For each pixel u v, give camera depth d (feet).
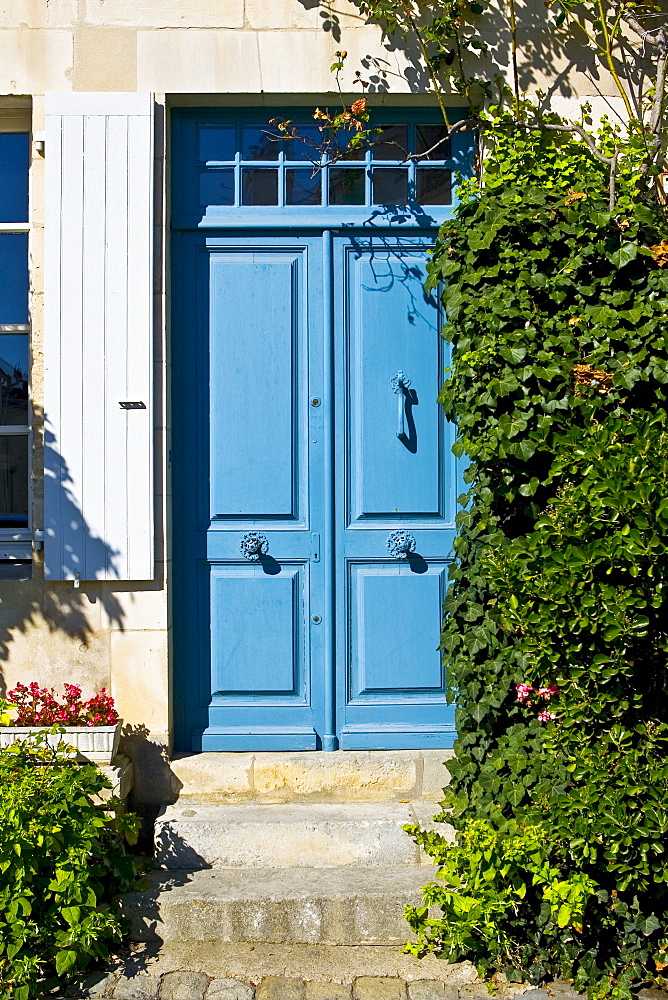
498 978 10.87
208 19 13.52
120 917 11.48
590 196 12.10
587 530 10.34
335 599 14.01
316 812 12.93
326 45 13.56
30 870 10.71
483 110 13.65
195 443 14.06
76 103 13.47
